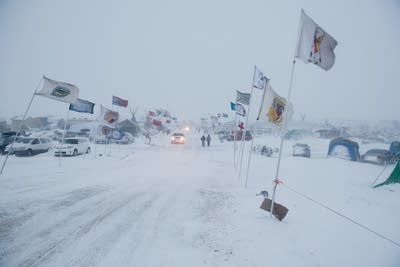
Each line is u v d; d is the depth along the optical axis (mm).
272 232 5926
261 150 26312
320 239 5711
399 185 12969
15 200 7355
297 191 10555
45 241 4980
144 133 51562
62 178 10773
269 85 9258
